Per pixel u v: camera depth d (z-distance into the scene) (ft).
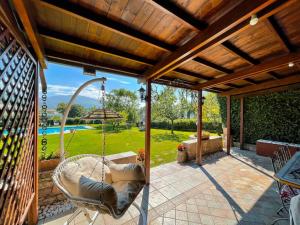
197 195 9.26
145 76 10.32
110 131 39.11
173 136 31.76
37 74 6.54
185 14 5.18
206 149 18.72
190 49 6.55
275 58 8.96
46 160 8.43
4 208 3.93
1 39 3.40
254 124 20.76
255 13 4.64
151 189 9.96
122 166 7.55
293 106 17.44
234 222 7.02
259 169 13.46
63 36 6.12
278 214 7.47
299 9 5.29
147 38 6.49
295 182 5.68
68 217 7.26
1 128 3.68
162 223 6.97
